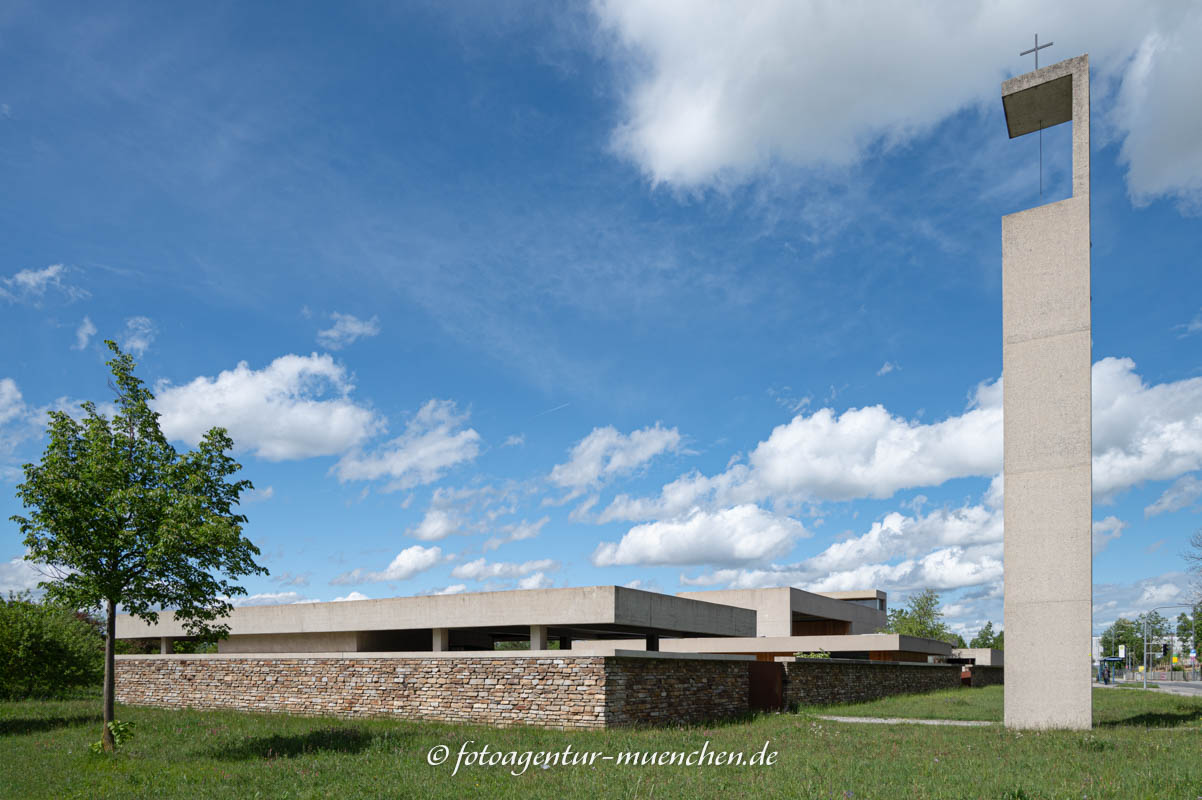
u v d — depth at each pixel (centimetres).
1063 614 1989
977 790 1112
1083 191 2117
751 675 2533
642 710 2089
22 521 1745
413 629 3322
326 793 1264
